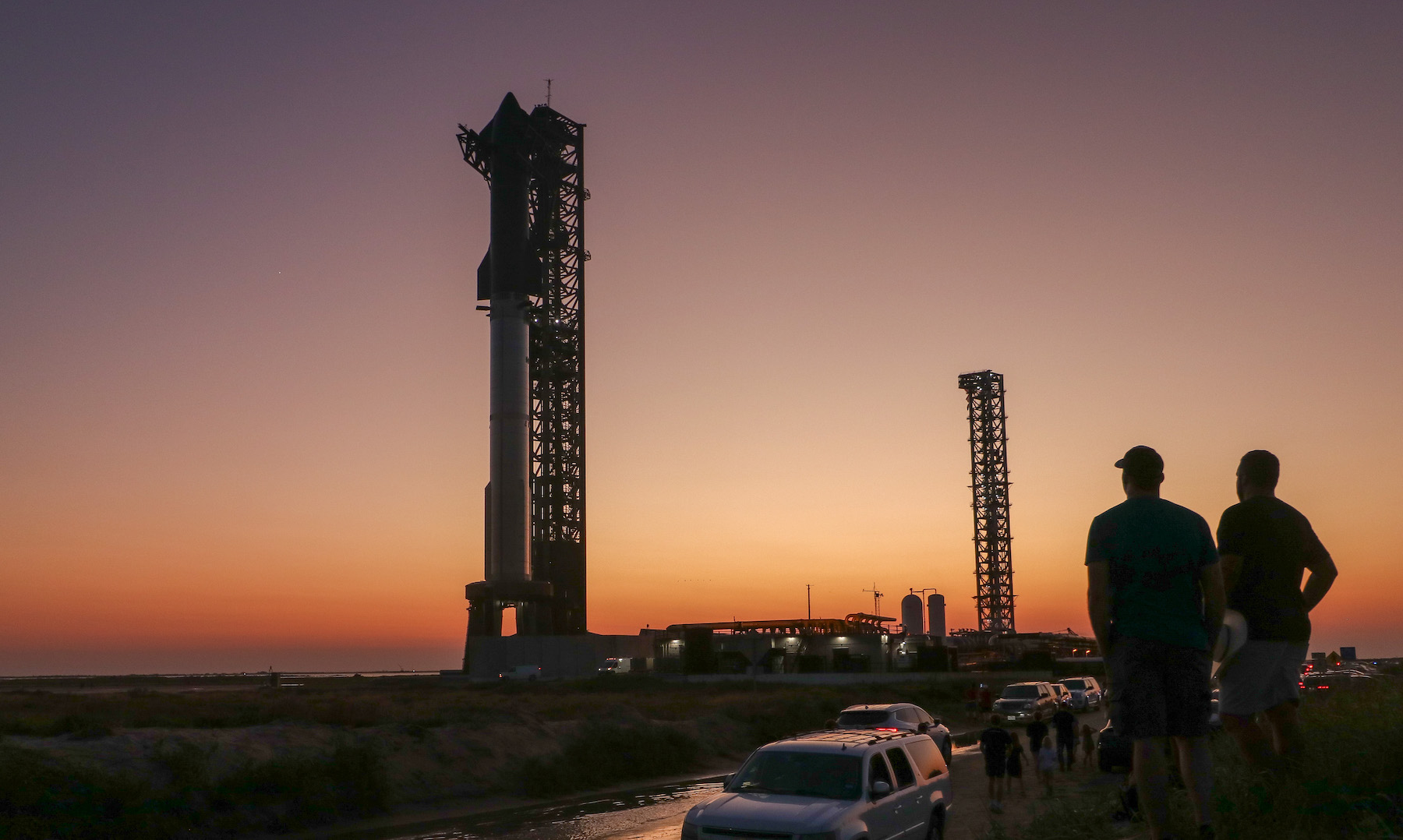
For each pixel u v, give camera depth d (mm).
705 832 11859
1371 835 4711
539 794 31109
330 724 34094
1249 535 6180
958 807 22391
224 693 79562
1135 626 4773
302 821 24828
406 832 24609
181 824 22609
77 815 20781
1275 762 6023
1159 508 4887
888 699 67250
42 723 30266
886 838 12539
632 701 67562
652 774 36938
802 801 12117
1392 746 6137
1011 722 47438
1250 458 6520
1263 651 6082
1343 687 10211
